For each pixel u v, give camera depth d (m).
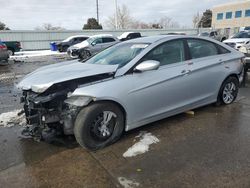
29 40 30.56
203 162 3.31
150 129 4.37
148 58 4.07
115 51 4.60
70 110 3.57
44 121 3.62
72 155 3.60
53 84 3.50
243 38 16.50
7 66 14.57
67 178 3.08
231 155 3.46
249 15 55.44
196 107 4.85
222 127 4.39
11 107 5.89
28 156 3.60
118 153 3.61
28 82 3.79
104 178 3.05
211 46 5.09
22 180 3.06
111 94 3.60
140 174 3.10
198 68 4.64
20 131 4.44
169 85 4.23
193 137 4.04
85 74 3.69
